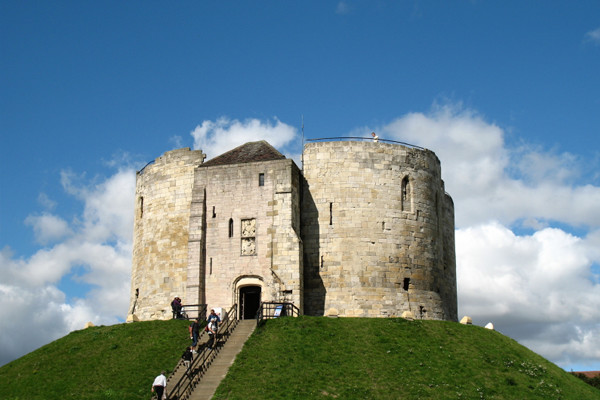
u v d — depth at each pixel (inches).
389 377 1838.1
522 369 1979.6
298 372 1822.1
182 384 1750.7
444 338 2127.2
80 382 1840.6
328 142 2591.0
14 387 1852.9
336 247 2501.2
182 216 2615.7
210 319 2089.1
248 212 2447.1
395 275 2514.8
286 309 2325.3
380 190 2571.4
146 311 2588.6
